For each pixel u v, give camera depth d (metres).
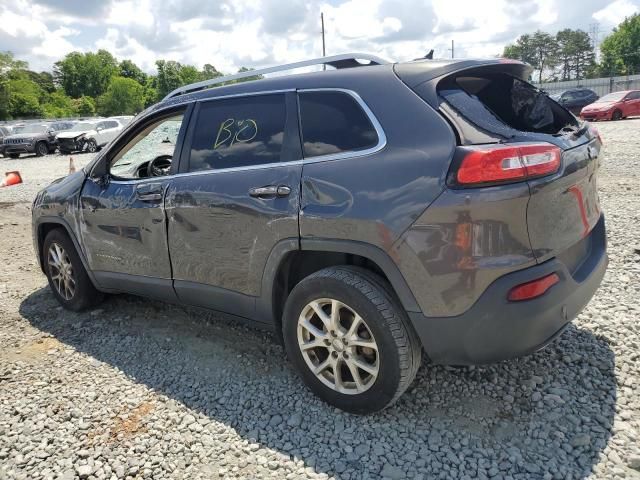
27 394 3.36
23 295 5.19
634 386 3.02
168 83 116.44
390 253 2.61
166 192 3.57
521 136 2.58
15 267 6.16
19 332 4.32
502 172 2.39
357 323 2.77
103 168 4.14
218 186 3.27
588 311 3.89
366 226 2.65
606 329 3.62
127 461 2.69
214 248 3.35
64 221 4.42
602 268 3.06
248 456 2.68
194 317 4.40
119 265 4.08
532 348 2.60
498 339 2.52
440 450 2.63
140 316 4.50
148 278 3.90
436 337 2.62
